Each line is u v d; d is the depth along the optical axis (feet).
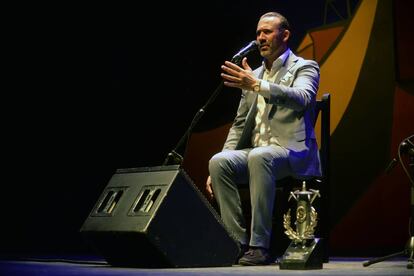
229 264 10.15
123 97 18.06
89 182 18.15
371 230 15.42
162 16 17.79
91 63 18.20
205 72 17.37
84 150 18.20
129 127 18.01
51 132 18.28
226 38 17.16
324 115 12.58
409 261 10.10
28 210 18.29
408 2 15.30
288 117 11.93
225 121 17.10
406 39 15.30
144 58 17.93
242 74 11.02
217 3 17.28
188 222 9.70
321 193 12.31
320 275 8.50
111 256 10.48
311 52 16.24
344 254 15.62
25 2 18.35
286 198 12.05
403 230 15.10
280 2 16.60
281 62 12.33
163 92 17.76
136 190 10.04
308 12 16.31
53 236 18.19
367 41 15.66
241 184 12.17
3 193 18.37
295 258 9.85
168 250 9.52
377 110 15.51
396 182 15.21
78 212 18.13
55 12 18.29
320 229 12.17
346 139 15.79
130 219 9.67
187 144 16.61
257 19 16.85
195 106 17.44
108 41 18.13
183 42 17.60
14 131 18.37
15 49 18.39
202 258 9.86
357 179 15.65
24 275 8.13
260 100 12.50
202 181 17.29
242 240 11.53
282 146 11.82
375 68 15.56
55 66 18.29
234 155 11.73
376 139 15.48
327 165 12.42
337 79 15.94
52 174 18.26
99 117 18.16
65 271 9.07
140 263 10.15
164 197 9.50
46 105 18.30
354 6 15.81
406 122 15.21
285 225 10.24
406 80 15.26
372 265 11.10
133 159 17.94
